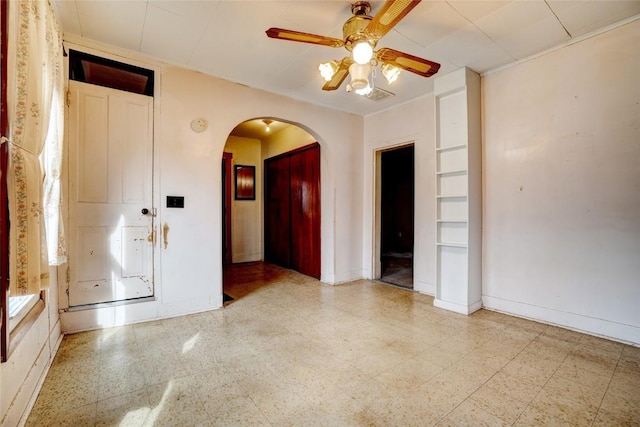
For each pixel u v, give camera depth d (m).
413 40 2.54
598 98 2.44
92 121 2.53
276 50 2.68
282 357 2.10
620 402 1.60
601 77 2.42
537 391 1.70
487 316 2.94
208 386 1.74
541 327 2.65
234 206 5.91
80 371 1.89
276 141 5.70
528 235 2.85
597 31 2.41
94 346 2.24
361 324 2.73
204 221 3.09
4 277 1.16
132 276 2.72
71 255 2.46
